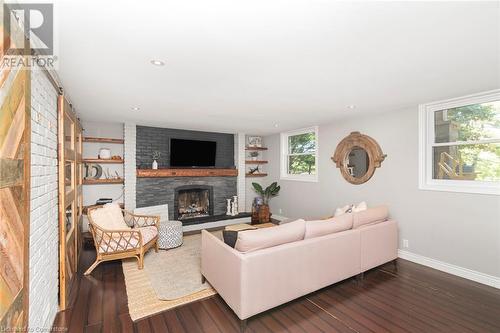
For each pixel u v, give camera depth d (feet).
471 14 4.17
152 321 6.62
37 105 5.16
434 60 6.08
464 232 9.21
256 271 6.35
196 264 10.53
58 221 7.02
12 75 3.61
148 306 7.30
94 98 9.34
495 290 8.21
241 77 7.19
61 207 7.04
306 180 16.61
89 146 14.30
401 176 11.15
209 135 18.37
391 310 7.12
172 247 12.46
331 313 6.98
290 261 7.00
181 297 7.83
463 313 6.95
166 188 16.26
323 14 4.17
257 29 4.64
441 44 5.26
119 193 15.17
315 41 5.13
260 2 3.84
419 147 10.48
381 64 6.31
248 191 20.67
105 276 9.32
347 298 7.77
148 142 15.76
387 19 4.33
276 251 6.72
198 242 13.62
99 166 14.40
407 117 10.92
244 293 6.16
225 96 9.16
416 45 5.31
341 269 8.29
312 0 3.79
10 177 3.53
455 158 9.71
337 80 7.50
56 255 6.84
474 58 5.96
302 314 6.95
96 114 12.20
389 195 11.62
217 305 7.43
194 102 9.98
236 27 4.57
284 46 5.34
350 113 12.05
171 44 5.22
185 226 15.94
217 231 15.88
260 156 21.34
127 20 4.31
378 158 11.89
